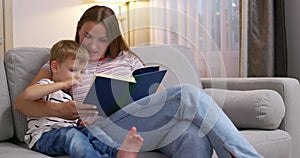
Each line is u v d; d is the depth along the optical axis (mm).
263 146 1687
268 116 1787
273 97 1828
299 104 1992
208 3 2994
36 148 1388
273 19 2578
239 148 1364
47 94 1424
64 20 3674
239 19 2723
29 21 3475
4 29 3332
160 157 1432
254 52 2629
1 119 1496
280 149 1786
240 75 2709
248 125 1851
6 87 1535
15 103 1450
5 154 1283
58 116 1411
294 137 1953
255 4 2609
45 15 3562
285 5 2711
